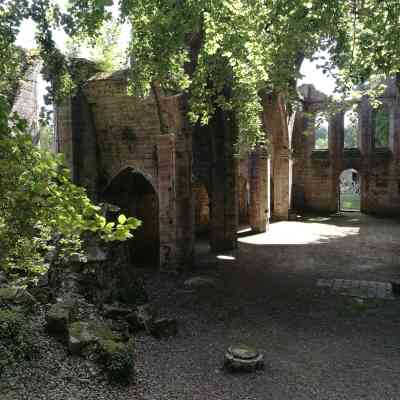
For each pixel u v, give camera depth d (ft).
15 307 29.50
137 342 34.81
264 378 29.76
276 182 108.37
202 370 30.83
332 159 118.62
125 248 43.88
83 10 34.32
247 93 47.16
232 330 39.52
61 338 29.12
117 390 25.91
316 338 37.70
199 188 90.74
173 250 59.93
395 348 35.40
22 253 20.99
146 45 38.93
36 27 36.78
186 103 57.72
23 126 15.19
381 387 28.60
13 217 16.05
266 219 91.81
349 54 38.99
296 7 34.68
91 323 31.45
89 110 63.05
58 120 62.80
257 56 37.24
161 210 60.13
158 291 51.57
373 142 115.96
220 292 51.37
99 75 62.03
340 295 50.14
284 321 41.98
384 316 43.24
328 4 33.88
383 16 35.24
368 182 117.70
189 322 41.42
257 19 37.01
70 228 15.56
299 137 120.37
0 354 25.14
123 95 60.64
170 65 39.93
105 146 64.18
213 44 35.42
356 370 31.27
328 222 105.81
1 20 33.96
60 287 35.78
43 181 14.83
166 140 58.70
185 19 33.78
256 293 51.01
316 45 42.16
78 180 62.95
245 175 102.83
